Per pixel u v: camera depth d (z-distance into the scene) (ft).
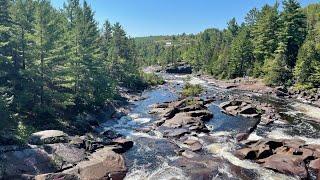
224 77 323.78
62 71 120.78
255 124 126.31
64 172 72.69
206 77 351.46
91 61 145.69
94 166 76.64
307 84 217.77
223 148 97.50
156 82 280.72
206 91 230.48
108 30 297.53
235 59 309.22
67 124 110.63
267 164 83.10
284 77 240.94
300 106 171.83
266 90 226.17
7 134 79.82
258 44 293.84
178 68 456.86
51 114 112.16
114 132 112.88
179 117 129.80
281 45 258.37
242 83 263.29
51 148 81.10
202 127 118.73
